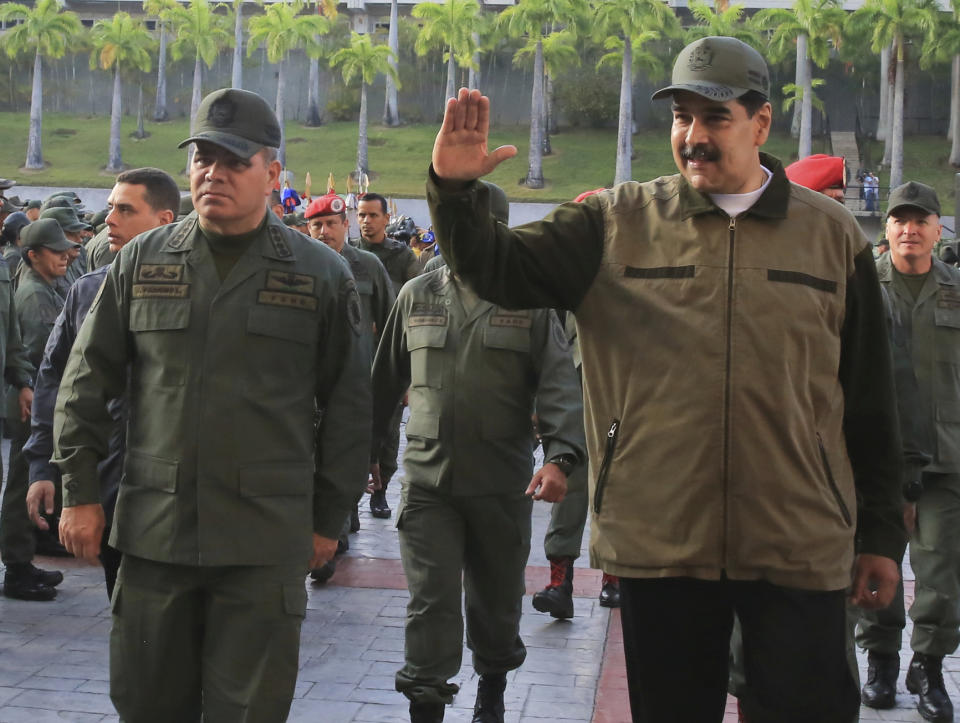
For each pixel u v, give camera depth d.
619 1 55.69
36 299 7.05
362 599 6.50
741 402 2.76
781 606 2.81
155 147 69.88
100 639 5.64
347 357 3.56
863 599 3.09
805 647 2.80
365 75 62.53
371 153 68.50
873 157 65.62
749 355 2.77
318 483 3.56
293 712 4.79
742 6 58.53
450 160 2.71
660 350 2.82
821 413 2.88
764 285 2.79
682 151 2.83
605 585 6.51
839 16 55.50
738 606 2.89
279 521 3.35
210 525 3.28
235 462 3.32
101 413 3.48
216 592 3.34
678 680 2.90
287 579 3.36
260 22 64.56
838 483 2.92
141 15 79.81
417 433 4.56
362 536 8.04
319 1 73.12
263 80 76.50
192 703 3.43
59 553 7.16
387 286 7.29
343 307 3.54
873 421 3.00
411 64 75.19
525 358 4.61
